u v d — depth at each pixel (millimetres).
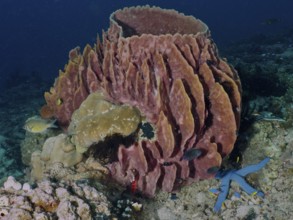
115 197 871
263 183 903
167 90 872
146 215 854
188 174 895
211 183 916
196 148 893
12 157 1688
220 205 846
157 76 864
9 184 764
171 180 877
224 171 921
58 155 959
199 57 955
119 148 873
